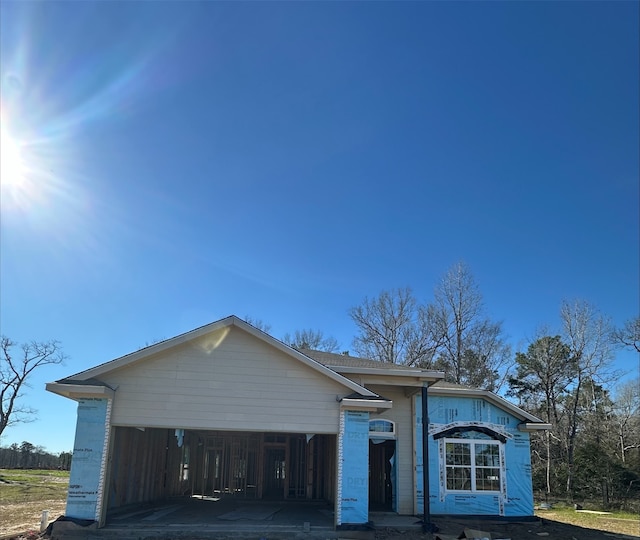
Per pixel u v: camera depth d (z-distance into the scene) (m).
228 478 21.05
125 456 14.35
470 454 15.93
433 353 37.78
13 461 45.94
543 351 35.34
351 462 12.32
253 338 12.70
